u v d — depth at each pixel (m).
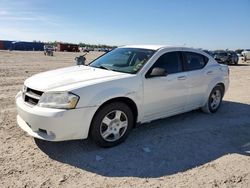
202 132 5.55
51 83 4.36
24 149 4.40
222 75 6.92
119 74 4.85
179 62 5.80
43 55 42.06
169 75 5.44
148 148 4.66
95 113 4.35
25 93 4.48
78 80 4.46
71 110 4.06
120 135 4.75
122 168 3.96
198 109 7.14
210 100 6.74
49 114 3.98
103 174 3.78
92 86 4.29
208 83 6.49
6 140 4.70
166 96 5.38
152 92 5.07
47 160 4.09
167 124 5.94
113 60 5.61
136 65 5.17
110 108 4.47
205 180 3.71
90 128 4.39
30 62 23.67
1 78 11.91
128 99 4.77
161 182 3.63
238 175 3.88
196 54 6.34
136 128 5.61
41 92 4.23
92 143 4.73
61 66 20.45
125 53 5.70
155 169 3.97
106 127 4.53
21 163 3.96
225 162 4.28
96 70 5.15
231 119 6.54
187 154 4.52
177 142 4.98
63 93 4.08
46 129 4.06
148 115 5.19
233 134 5.55
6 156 4.14
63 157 4.21
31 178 3.59
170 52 5.68
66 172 3.78
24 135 4.94
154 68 5.00
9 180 3.51
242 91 10.53
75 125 4.13
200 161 4.29
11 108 6.66
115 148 4.61
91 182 3.57
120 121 4.70
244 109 7.58
